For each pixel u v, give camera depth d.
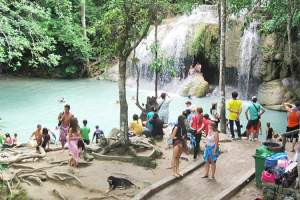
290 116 13.56
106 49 13.30
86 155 13.08
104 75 32.94
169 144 14.05
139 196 10.59
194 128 13.18
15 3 18.70
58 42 32.84
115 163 12.81
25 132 20.16
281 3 19.70
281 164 10.11
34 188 11.27
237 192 11.01
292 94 24.03
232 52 26.89
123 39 12.96
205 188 11.25
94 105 25.09
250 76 26.23
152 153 13.19
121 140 13.49
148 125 15.05
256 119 15.23
